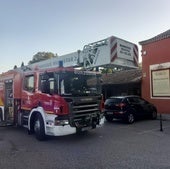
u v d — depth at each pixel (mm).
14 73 12516
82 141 9922
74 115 9562
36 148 8859
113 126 13836
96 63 11352
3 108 13562
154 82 20000
